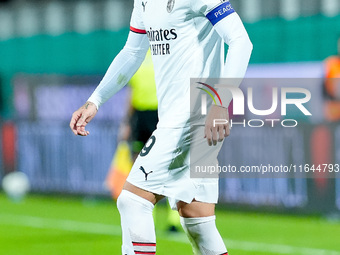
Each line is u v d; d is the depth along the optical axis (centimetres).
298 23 2892
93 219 3108
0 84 3988
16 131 3934
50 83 3706
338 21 2800
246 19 3081
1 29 3978
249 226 2767
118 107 3381
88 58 3550
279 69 2903
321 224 2767
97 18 3631
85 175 3619
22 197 3897
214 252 1425
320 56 2825
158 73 1427
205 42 1407
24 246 2470
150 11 1409
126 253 1390
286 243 2409
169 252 2283
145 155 1396
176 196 1394
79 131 1515
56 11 3800
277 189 2934
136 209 1378
